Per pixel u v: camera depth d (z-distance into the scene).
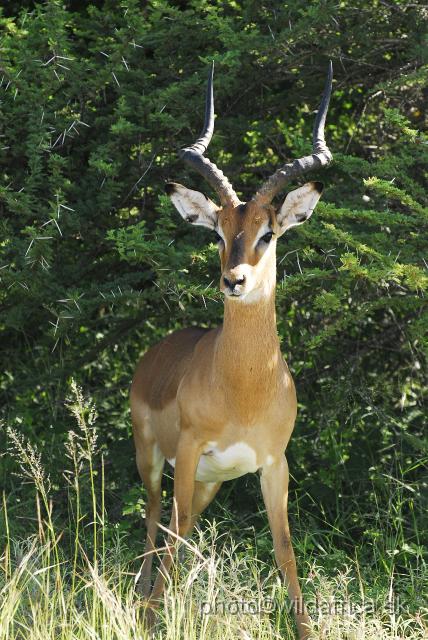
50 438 12.35
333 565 10.22
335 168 12.90
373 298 11.68
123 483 11.98
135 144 12.06
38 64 11.37
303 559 10.39
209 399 9.20
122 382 13.58
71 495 11.76
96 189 11.62
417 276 9.76
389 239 10.88
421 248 11.04
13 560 9.73
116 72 11.73
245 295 8.59
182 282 10.55
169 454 10.56
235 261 8.55
